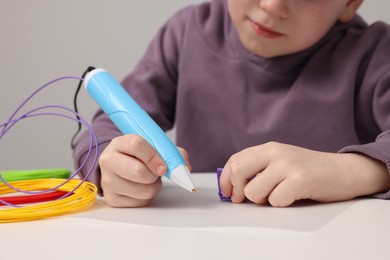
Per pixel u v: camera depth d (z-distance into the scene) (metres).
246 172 0.52
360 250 0.35
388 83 0.83
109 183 0.52
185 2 1.44
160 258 0.34
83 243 0.38
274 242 0.37
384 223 0.42
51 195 0.56
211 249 0.36
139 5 1.47
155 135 0.53
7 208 0.51
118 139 0.55
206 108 0.96
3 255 0.35
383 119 0.82
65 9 1.50
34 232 0.42
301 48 0.82
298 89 0.88
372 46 0.87
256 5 0.76
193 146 0.98
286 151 0.54
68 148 1.53
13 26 1.52
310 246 0.36
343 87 0.86
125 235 0.40
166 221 0.44
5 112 1.54
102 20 1.49
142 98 1.00
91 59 1.50
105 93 0.57
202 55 0.98
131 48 1.48
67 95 1.52
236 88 0.93
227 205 0.52
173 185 0.65
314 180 0.51
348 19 0.89
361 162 0.56
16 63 1.53
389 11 1.30
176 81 1.05
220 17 0.99
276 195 0.50
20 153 1.55
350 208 0.49
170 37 1.05
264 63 0.90
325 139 0.86
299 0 0.74
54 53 1.51
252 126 0.92
